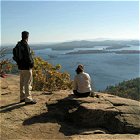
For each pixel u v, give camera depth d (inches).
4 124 149.5
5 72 315.0
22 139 135.9
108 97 192.1
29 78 176.6
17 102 184.5
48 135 142.8
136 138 145.1
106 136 145.9
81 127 157.9
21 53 172.9
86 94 185.0
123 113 164.6
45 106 175.0
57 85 300.0
